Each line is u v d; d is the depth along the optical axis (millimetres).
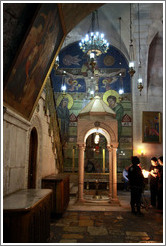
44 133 8797
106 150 16891
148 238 5336
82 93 17953
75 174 16141
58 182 7500
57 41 6672
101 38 13727
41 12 4594
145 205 8852
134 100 17438
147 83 17672
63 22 6340
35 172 7758
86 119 10156
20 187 5781
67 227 6207
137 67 17328
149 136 17078
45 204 4754
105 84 18078
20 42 4391
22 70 4836
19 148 5730
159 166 9484
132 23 16531
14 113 4992
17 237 3398
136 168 8250
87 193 12633
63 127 17422
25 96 5633
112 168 10016
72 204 9656
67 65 18391
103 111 10195
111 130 10125
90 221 6910
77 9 6645
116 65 18375
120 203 10414
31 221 3609
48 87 9398
